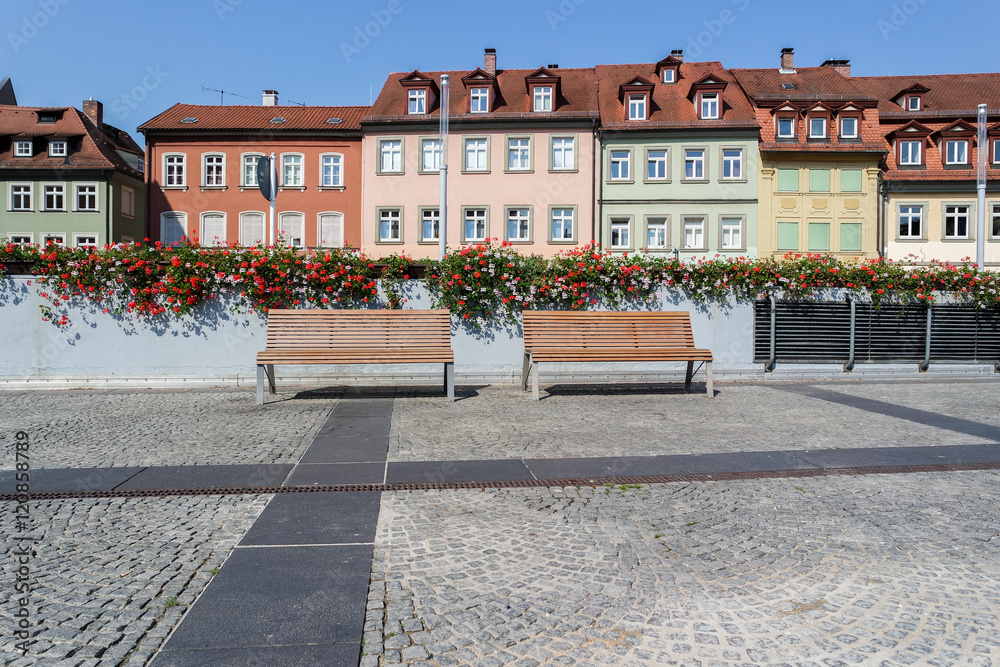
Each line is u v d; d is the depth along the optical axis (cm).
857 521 441
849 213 3709
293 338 946
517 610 317
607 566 369
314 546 397
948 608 319
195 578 350
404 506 472
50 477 539
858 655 278
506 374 1141
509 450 636
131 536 412
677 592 337
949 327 1230
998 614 313
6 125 4153
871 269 1212
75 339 1091
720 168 3703
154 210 3984
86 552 386
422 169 3769
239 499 486
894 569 365
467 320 1139
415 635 293
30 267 1091
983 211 1518
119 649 279
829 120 3734
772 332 1187
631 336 1009
